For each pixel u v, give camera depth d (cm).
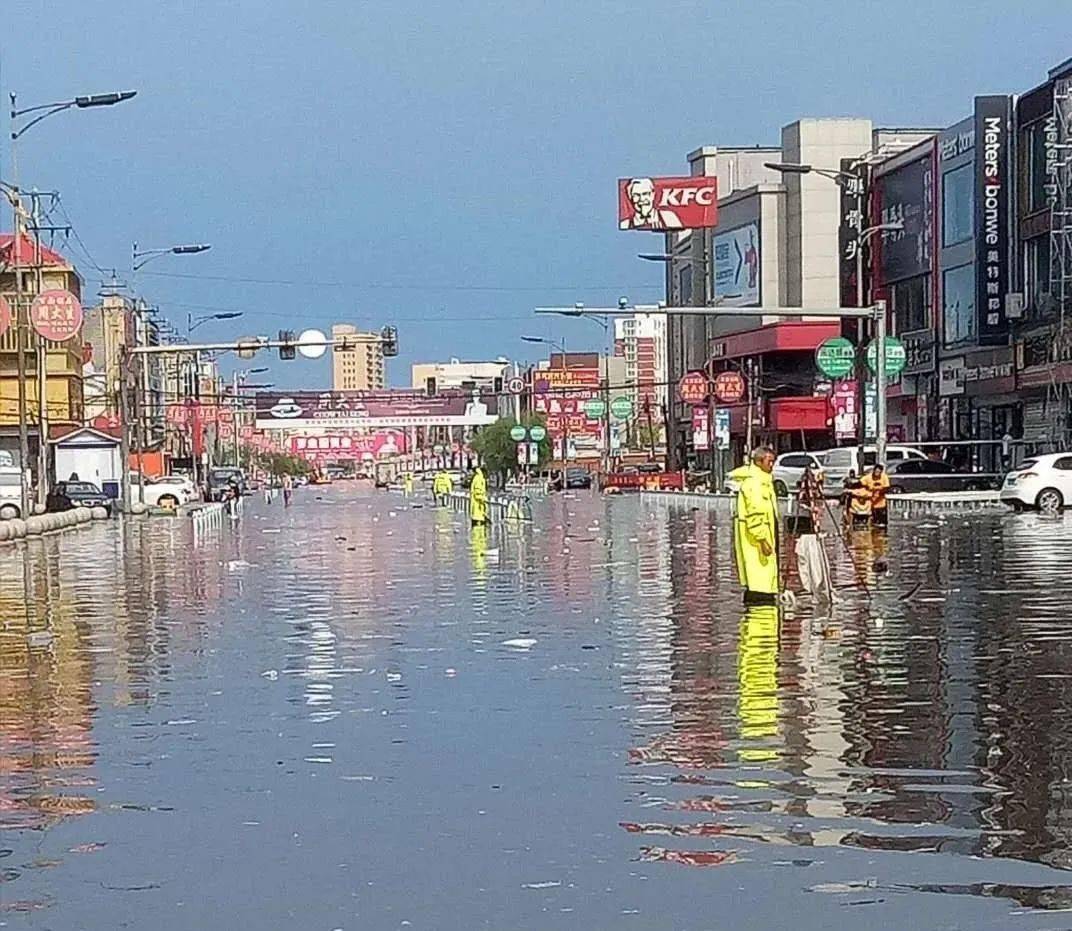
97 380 16375
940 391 10212
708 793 1372
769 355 14050
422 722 1753
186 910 1053
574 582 3700
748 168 16525
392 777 1458
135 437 12188
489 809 1323
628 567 4188
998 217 9344
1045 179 8794
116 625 2878
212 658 2352
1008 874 1110
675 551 4881
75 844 1225
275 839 1233
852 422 9062
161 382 18125
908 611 2848
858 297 8369
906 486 8531
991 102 9288
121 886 1109
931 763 1489
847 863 1142
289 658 2336
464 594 3409
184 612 3117
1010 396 9288
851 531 5478
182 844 1222
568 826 1262
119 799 1380
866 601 3042
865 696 1886
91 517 8812
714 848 1188
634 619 2806
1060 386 8350
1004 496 7256
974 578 3550
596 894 1073
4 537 6312
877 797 1348
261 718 1797
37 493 9512
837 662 2180
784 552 4497
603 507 9688
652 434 18600
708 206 14962
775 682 2006
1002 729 1658
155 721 1786
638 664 2197
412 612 3023
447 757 1548
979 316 9425
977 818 1271
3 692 2027
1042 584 3378
